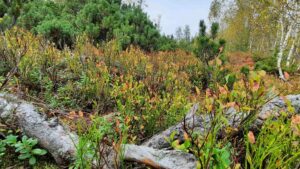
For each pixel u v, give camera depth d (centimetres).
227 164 181
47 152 258
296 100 279
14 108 272
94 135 220
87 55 559
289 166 182
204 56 770
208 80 653
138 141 309
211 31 1055
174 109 351
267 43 2716
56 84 452
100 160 223
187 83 543
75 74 479
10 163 248
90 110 398
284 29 1656
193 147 196
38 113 276
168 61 762
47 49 504
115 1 1675
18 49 436
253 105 197
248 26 3044
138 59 605
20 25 942
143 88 398
